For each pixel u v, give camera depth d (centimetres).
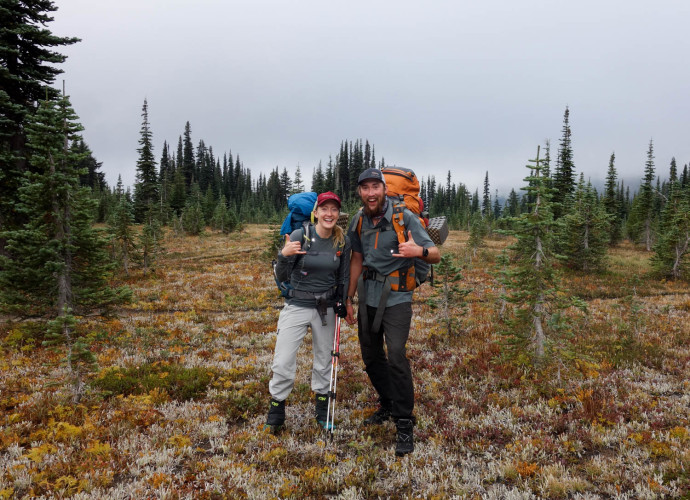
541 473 388
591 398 557
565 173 4159
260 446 446
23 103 1549
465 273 2538
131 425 493
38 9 1616
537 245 694
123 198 2403
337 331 467
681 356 812
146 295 1750
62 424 471
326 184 10519
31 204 848
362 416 520
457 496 353
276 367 459
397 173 476
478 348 855
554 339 679
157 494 354
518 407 547
